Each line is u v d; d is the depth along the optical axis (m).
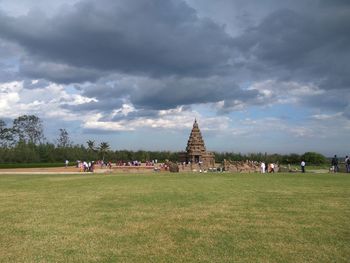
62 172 79.50
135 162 112.75
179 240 15.87
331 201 27.31
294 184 41.66
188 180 49.41
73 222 19.84
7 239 16.17
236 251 14.09
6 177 59.72
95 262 12.90
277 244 15.06
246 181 46.81
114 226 18.73
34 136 149.12
